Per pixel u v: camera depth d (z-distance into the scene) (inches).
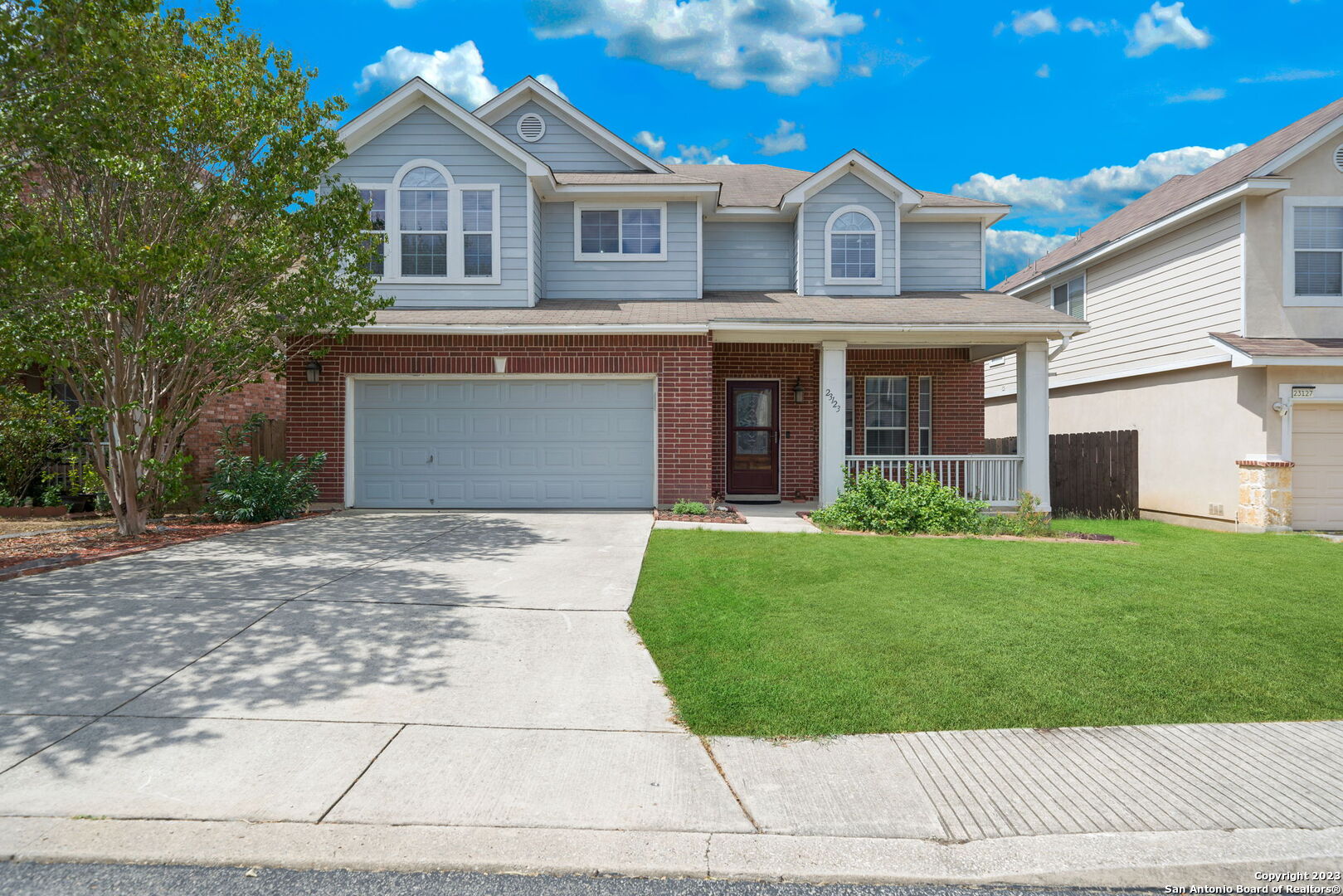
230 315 385.7
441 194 510.3
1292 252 500.7
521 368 476.1
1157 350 584.4
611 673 189.6
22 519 455.2
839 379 486.6
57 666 186.1
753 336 484.1
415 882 112.4
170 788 134.6
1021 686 180.5
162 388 377.1
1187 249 553.3
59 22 251.1
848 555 326.0
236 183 362.9
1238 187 490.6
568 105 597.3
